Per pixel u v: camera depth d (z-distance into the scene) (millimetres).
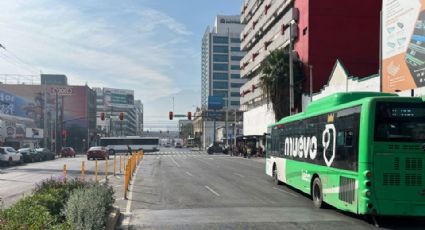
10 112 90812
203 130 138625
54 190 10953
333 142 12039
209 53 155375
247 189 18297
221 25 160250
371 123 10250
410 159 10203
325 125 12758
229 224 10492
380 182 10133
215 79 153750
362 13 43781
